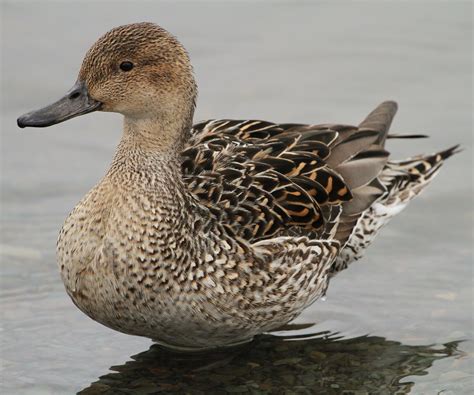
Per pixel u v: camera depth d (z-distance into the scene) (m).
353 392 11.30
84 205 11.09
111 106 11.18
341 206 12.39
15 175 15.95
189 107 11.30
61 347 12.23
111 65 11.06
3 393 11.21
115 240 10.83
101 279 10.92
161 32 11.16
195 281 10.99
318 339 12.45
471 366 11.76
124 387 11.42
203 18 19.84
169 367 11.84
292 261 11.52
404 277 13.74
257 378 11.62
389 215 13.14
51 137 17.03
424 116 17.06
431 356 12.00
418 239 14.61
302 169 12.11
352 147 12.80
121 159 11.14
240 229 11.34
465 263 13.98
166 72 11.08
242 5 20.47
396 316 12.88
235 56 18.73
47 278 13.74
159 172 11.05
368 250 14.45
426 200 15.50
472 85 17.89
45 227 14.81
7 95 17.50
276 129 12.61
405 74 18.22
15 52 18.56
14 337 12.40
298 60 18.66
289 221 11.73
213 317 11.22
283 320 11.83
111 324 11.36
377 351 12.15
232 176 11.65
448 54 18.73
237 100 17.50
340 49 18.98
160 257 10.85
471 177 15.91
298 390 11.36
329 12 20.34
